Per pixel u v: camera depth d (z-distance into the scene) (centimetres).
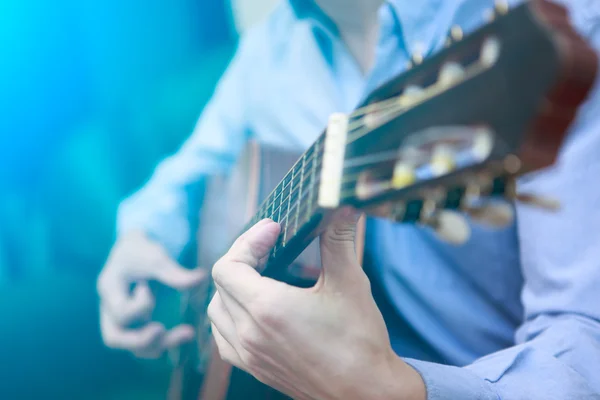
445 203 38
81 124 219
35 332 212
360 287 60
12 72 233
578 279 73
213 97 202
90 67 219
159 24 212
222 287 65
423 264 113
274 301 59
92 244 217
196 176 192
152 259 192
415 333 116
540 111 31
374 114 50
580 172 74
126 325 195
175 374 179
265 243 66
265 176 152
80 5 218
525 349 72
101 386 207
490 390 67
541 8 32
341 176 52
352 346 59
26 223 221
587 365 68
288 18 184
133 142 215
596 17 75
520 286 104
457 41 40
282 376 64
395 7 116
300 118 180
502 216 36
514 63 33
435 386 64
